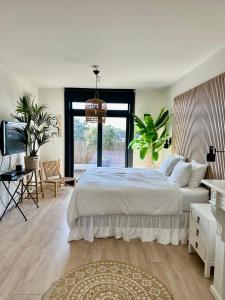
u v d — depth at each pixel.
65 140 6.06
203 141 3.38
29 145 4.55
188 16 2.14
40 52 3.16
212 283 2.22
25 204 4.40
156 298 2.00
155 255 2.71
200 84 3.53
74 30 2.46
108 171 4.19
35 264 2.46
